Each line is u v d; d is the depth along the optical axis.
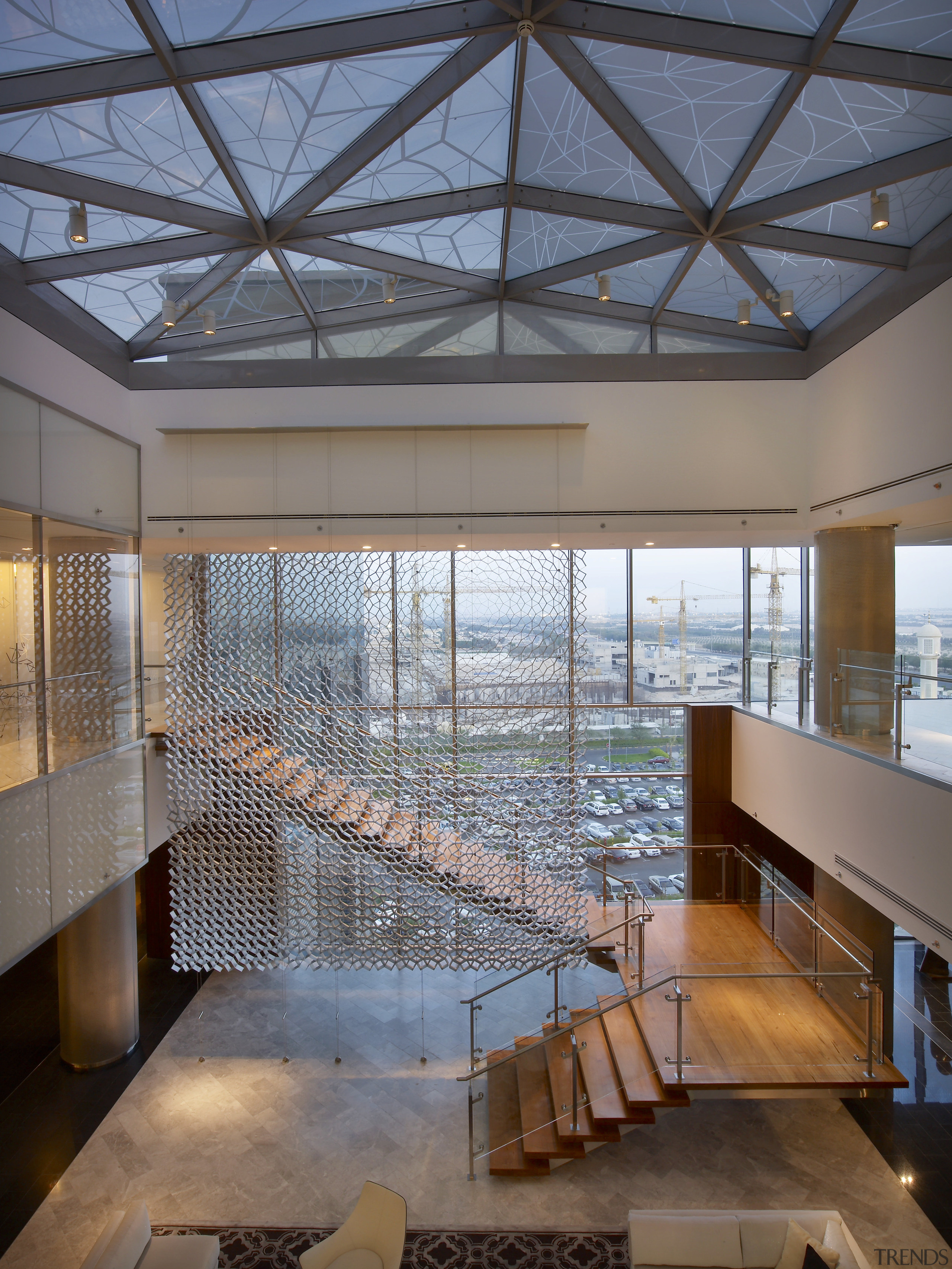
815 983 6.31
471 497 7.27
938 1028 7.62
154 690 7.69
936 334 5.41
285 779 7.38
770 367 7.39
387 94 4.48
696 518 7.34
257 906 7.43
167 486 7.24
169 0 3.62
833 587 7.27
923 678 5.75
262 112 4.46
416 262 6.74
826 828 7.03
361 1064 7.01
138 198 5.15
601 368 7.33
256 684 7.40
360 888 7.39
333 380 7.31
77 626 6.11
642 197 5.55
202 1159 5.76
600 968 7.41
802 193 5.22
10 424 5.23
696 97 4.46
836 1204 5.22
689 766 10.06
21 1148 5.91
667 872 10.08
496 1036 6.57
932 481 5.47
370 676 7.41
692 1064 5.62
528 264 6.80
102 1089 6.69
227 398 7.30
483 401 7.32
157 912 9.27
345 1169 5.64
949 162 4.58
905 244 5.72
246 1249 4.90
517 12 3.84
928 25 3.76
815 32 3.90
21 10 3.58
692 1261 4.30
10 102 4.02
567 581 7.41
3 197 5.00
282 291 6.93
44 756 5.57
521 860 7.40
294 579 7.40
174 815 7.38
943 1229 4.98
